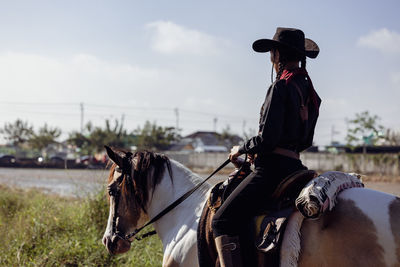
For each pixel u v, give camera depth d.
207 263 2.81
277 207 2.50
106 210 6.72
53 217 6.59
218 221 2.59
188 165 41.56
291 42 2.64
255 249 2.50
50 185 18.31
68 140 48.84
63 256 5.44
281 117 2.46
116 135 46.28
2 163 39.31
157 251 5.63
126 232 3.32
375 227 2.18
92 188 7.89
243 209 2.55
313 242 2.32
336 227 2.28
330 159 32.62
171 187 3.33
